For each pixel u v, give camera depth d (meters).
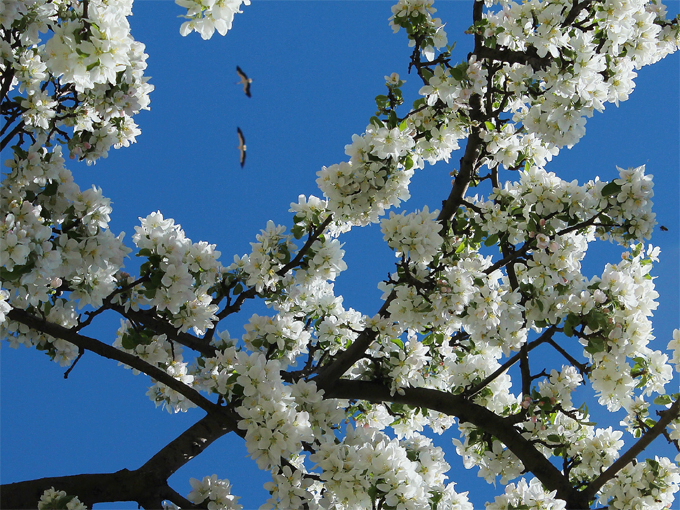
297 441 3.90
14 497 4.33
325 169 5.16
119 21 3.89
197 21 3.70
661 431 5.04
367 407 6.15
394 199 5.31
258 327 5.18
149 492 4.57
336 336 5.90
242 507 4.46
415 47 5.73
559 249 5.08
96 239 4.27
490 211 5.53
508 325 4.98
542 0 5.48
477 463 6.18
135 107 5.37
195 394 4.60
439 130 5.88
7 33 4.87
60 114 5.37
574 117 5.09
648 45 5.37
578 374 5.54
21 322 4.79
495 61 6.13
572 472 5.64
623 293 4.84
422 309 4.94
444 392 5.64
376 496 3.91
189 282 4.45
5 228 3.73
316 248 5.61
